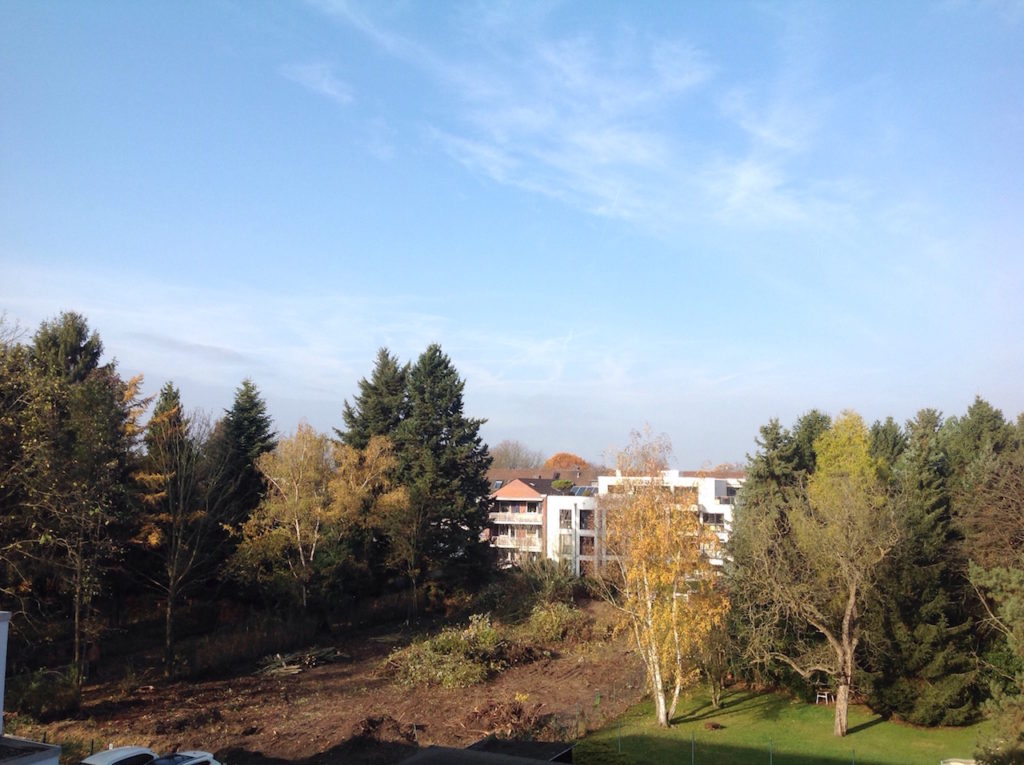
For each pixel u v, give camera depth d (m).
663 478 31.39
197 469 40.16
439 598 52.59
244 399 52.16
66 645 36.62
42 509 29.69
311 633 43.53
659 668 29.78
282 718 28.45
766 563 30.73
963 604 31.61
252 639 39.41
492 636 39.28
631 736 27.84
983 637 31.11
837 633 31.59
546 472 114.19
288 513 44.72
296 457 46.47
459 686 34.00
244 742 25.19
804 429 55.81
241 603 47.28
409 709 30.27
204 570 45.06
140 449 41.41
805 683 33.66
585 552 74.19
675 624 29.41
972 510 33.94
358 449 56.44
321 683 34.72
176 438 38.59
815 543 30.95
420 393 56.16
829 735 28.31
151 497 37.53
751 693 35.25
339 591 46.22
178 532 37.00
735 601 34.12
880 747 26.69
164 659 36.50
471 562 53.69
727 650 33.62
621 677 37.06
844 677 28.47
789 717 31.03
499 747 17.78
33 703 27.22
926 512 36.41
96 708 29.22
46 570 31.59
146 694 31.80
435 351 56.56
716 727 29.27
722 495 74.50
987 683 28.80
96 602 40.66
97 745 23.27
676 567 29.39
